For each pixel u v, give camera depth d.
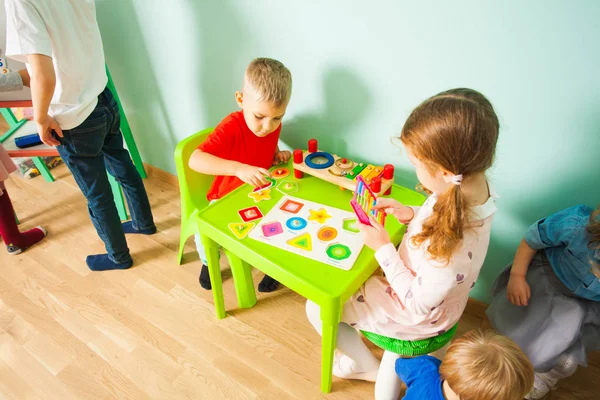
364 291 1.01
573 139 0.96
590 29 0.81
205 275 1.53
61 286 1.54
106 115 1.33
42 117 1.13
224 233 1.02
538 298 1.02
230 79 1.42
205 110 1.59
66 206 1.92
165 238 1.75
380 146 1.24
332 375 1.25
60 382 1.25
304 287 0.90
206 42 1.38
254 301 1.46
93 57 1.25
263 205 1.11
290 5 1.12
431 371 0.87
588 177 0.99
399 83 1.09
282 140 1.45
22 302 1.48
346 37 1.09
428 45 0.99
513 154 1.05
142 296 1.50
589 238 0.90
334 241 0.99
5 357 1.31
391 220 1.06
